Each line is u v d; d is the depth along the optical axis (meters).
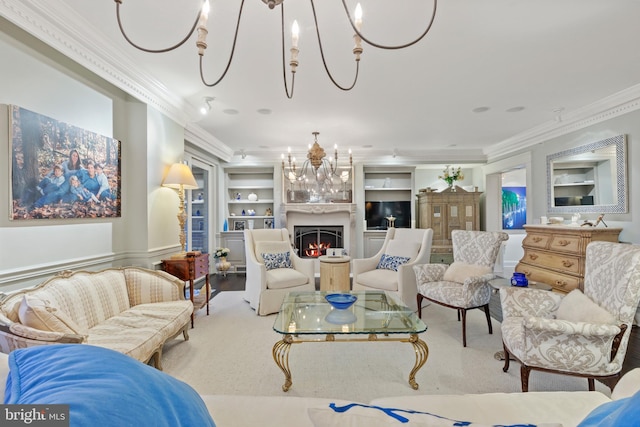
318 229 6.61
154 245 3.26
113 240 2.94
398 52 2.50
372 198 7.12
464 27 2.18
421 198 6.99
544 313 2.16
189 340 2.84
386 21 2.10
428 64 2.71
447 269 3.40
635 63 2.72
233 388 2.04
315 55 2.55
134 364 0.71
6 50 1.95
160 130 3.39
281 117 4.15
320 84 3.11
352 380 2.13
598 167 3.86
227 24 2.12
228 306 3.94
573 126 4.20
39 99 2.18
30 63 2.11
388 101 3.60
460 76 2.96
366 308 2.56
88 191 2.54
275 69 2.78
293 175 4.79
